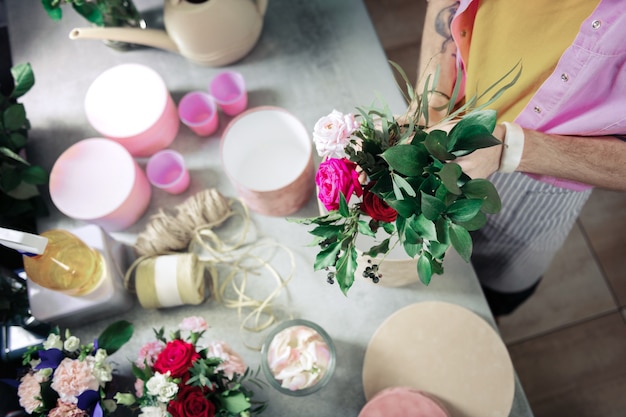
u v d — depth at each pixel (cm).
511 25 70
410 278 76
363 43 99
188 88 99
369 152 56
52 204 92
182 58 101
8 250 85
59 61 104
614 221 167
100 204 85
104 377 67
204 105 95
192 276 79
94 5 92
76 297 79
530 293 125
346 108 94
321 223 55
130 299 85
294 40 101
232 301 83
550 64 71
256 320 81
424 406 72
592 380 153
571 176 74
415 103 79
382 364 78
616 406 150
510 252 105
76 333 84
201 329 72
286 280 84
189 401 63
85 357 68
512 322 160
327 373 75
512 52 73
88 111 91
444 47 84
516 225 97
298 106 95
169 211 91
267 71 99
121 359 82
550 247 103
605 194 170
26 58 105
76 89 101
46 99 101
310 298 84
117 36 87
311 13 102
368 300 83
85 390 65
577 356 155
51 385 66
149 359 72
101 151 88
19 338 81
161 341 75
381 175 52
